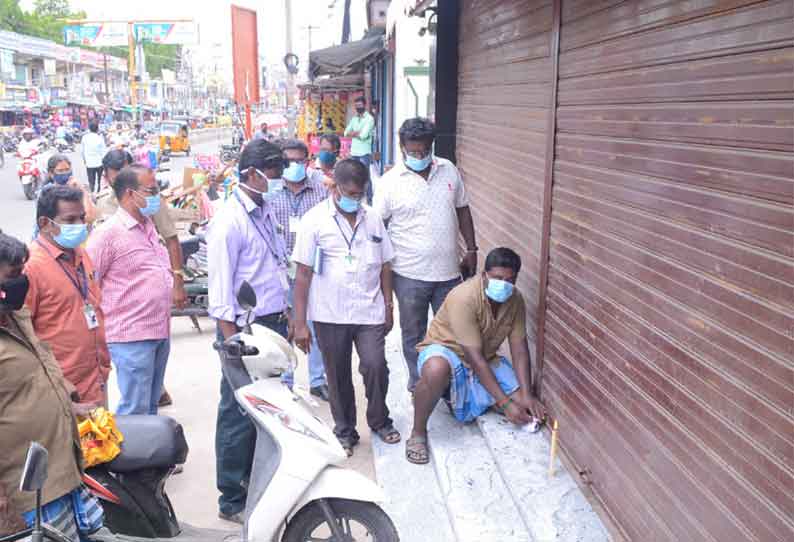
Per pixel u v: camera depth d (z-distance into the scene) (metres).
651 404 3.09
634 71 3.25
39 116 48.12
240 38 17.88
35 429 2.83
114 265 4.47
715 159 2.61
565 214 4.17
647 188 3.12
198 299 7.84
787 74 2.23
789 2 2.22
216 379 6.54
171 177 22.09
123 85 87.75
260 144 4.14
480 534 3.71
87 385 4.16
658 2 3.02
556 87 4.24
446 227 5.14
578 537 3.50
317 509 3.32
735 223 2.48
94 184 18.81
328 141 8.20
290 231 5.75
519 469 4.14
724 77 2.55
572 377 4.08
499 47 5.73
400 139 5.06
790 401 2.20
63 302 4.01
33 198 17.89
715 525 2.60
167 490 4.62
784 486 2.22
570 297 4.11
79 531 3.17
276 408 3.34
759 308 2.36
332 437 3.41
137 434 3.50
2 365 2.75
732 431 2.49
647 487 3.13
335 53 16.47
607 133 3.55
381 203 5.14
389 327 4.90
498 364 4.86
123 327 4.51
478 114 6.61
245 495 4.23
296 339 4.67
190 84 98.12
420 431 4.72
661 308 3.00
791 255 2.20
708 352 2.64
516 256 4.43
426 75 14.53
